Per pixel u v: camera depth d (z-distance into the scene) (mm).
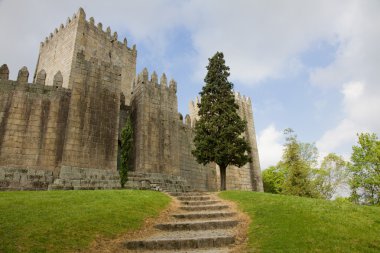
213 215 13797
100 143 23625
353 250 8984
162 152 27984
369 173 34250
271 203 14648
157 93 29859
